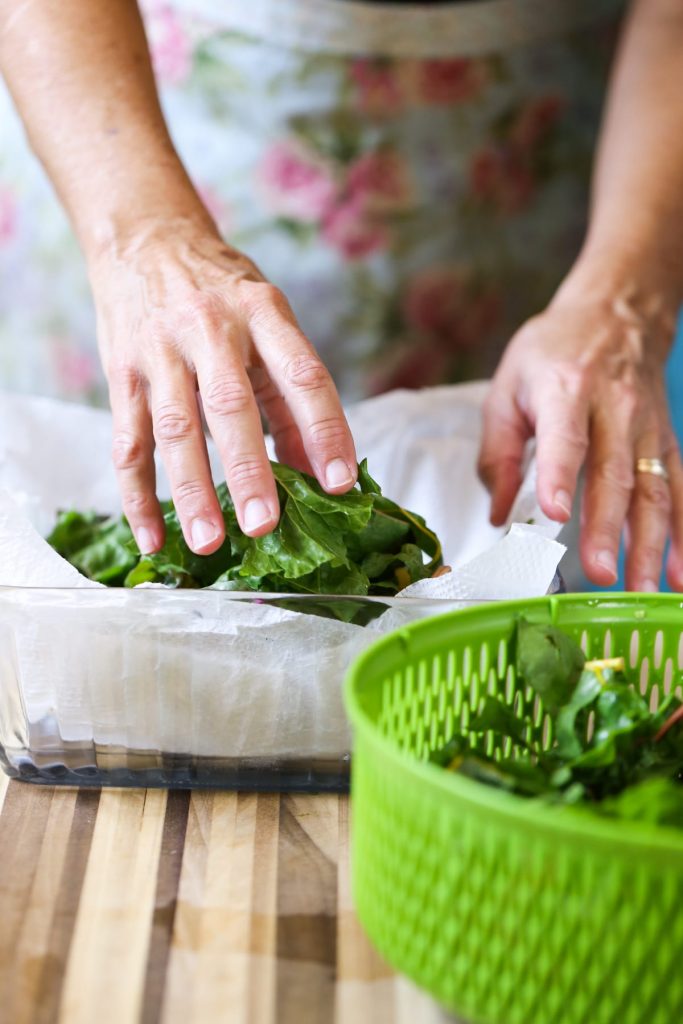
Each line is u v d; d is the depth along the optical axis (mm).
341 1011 527
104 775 636
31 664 621
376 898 536
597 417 757
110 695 622
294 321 676
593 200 926
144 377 686
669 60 916
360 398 1026
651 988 497
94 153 768
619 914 492
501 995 509
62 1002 526
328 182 971
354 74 946
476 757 573
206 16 936
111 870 587
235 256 729
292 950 551
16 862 590
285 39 937
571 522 899
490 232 999
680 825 528
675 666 626
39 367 1059
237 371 652
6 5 798
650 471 761
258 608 608
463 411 824
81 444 789
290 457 725
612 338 802
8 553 638
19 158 996
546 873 495
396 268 994
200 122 964
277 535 640
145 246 727
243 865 591
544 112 979
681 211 884
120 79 786
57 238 1008
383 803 528
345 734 626
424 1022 525
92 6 795
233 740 627
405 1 927
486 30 943
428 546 678
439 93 957
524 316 1029
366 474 671
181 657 615
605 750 565
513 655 611
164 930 557
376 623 613
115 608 609
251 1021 521
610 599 619
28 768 637
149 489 677
